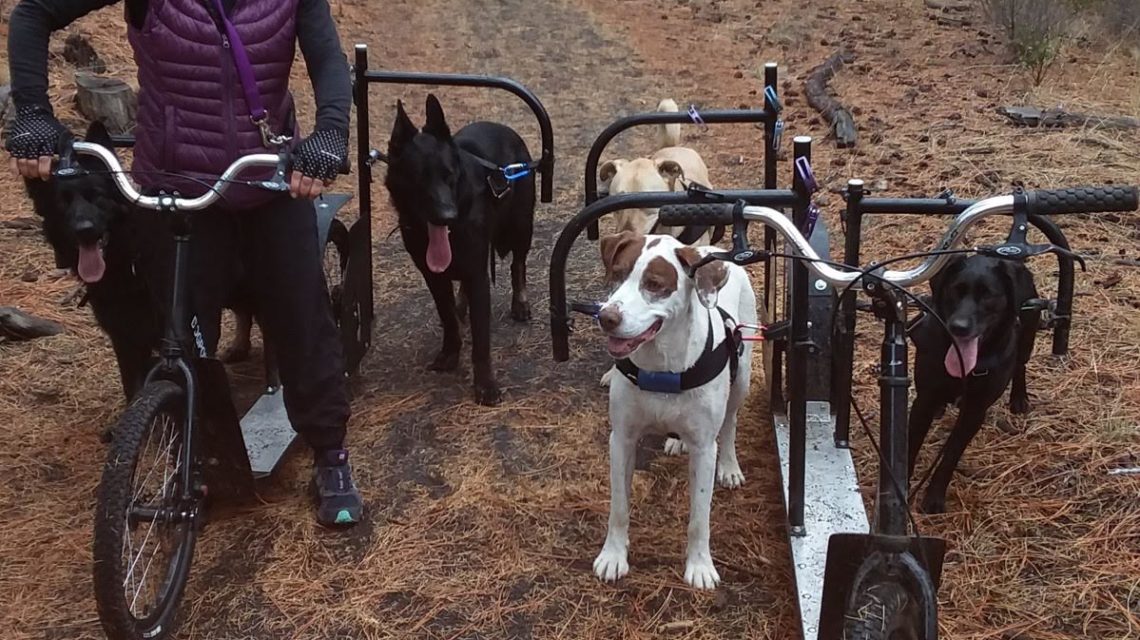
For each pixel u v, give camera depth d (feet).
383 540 11.46
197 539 11.44
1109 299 15.97
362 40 32.99
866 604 7.38
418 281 18.74
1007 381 11.19
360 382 15.21
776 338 10.94
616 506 10.66
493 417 14.10
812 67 29.99
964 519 11.47
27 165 9.20
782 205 9.61
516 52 32.50
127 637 9.01
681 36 34.01
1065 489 11.85
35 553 11.23
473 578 10.84
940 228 18.97
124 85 23.62
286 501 12.19
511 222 16.15
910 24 34.01
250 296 12.16
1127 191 7.43
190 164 10.23
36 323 15.96
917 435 11.88
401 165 13.87
